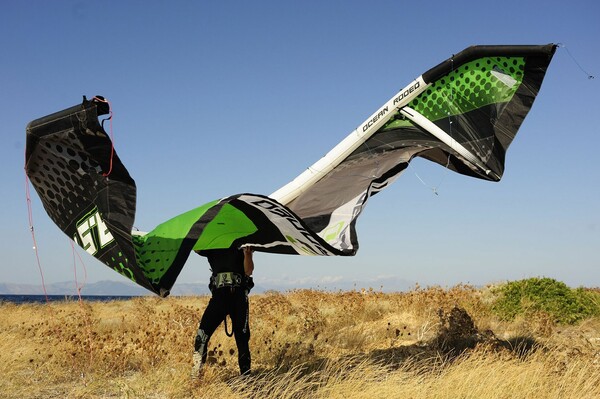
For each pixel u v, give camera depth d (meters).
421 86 7.60
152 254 5.67
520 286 11.22
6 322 13.60
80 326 10.23
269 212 5.82
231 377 6.47
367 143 7.59
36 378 6.91
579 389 5.76
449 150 7.44
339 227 6.07
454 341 8.22
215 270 6.46
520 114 7.43
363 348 8.58
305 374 6.69
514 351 7.04
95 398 6.00
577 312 10.39
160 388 6.29
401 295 12.60
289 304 13.02
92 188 5.38
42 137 5.23
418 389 5.65
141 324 11.56
